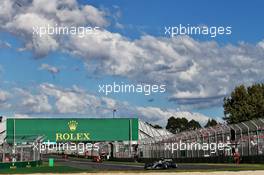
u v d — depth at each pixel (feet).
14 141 206.69
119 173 145.69
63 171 166.30
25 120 292.40
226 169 152.35
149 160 282.56
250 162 193.16
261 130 184.75
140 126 318.04
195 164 214.69
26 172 161.58
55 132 296.51
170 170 158.10
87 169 181.88
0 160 197.98
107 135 301.22
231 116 326.85
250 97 326.24
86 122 299.99
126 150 325.83
